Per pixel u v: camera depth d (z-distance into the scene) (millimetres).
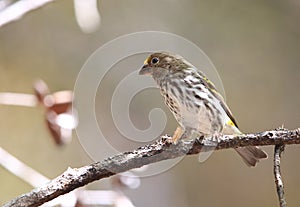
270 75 15211
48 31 15109
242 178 14586
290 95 15227
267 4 15547
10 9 8523
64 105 8492
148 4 15461
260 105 15102
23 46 14992
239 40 15430
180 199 14461
